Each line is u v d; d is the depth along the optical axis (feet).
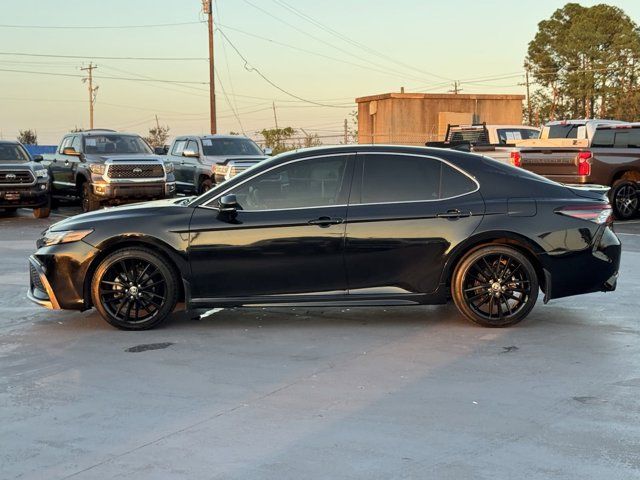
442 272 22.52
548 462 13.09
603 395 16.57
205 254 22.58
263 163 23.17
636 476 12.51
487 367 18.71
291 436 14.43
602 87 248.52
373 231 22.38
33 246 43.09
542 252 22.47
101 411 16.03
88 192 60.85
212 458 13.48
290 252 22.48
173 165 68.69
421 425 14.88
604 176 51.80
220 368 19.01
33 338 22.50
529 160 53.06
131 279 23.03
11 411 16.15
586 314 24.57
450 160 22.95
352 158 22.97
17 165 57.31
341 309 25.59
